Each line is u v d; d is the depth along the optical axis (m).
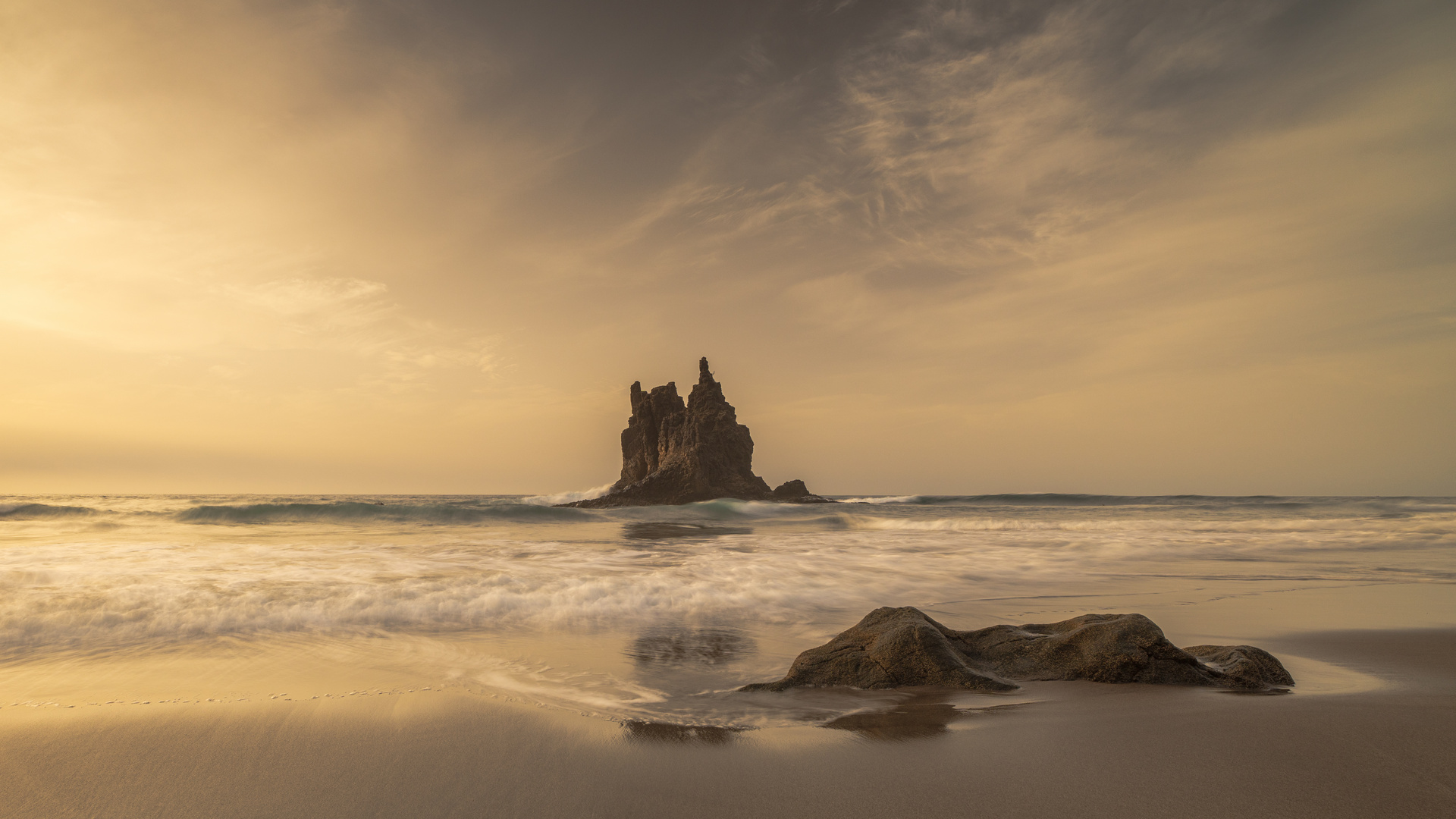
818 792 3.51
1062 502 74.06
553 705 5.04
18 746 4.06
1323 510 44.81
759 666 6.36
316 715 4.64
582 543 18.17
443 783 3.61
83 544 15.31
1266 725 4.52
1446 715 4.72
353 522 26.45
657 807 3.35
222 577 10.14
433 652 6.71
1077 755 4.00
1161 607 9.62
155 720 4.52
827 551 16.70
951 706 5.08
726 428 78.12
